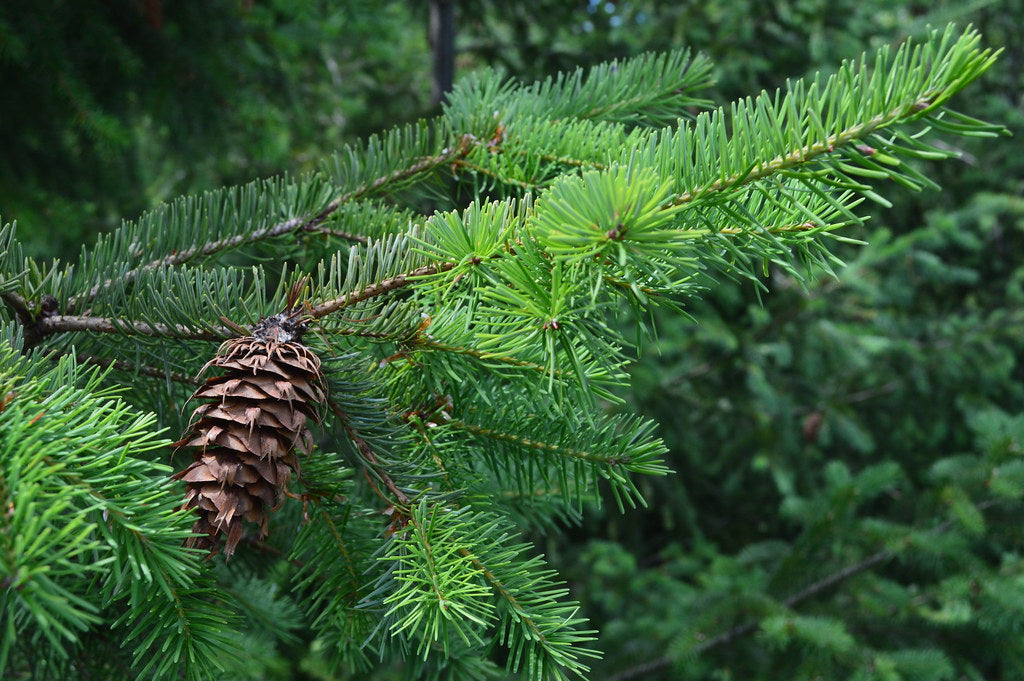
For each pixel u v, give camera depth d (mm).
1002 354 1876
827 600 1331
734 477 1856
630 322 1498
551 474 550
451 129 543
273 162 1469
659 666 1371
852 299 1794
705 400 1650
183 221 507
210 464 393
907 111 356
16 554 330
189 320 433
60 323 456
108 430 373
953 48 349
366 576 438
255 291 433
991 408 1888
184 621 373
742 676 1262
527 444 462
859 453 2092
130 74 1039
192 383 466
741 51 1501
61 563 335
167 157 1563
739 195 387
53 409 370
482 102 539
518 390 449
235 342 417
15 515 334
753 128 381
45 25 952
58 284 464
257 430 399
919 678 1117
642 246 367
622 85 561
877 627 1288
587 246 370
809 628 1124
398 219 525
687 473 1869
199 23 1109
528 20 1480
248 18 1166
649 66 560
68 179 1188
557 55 1438
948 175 2135
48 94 1028
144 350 455
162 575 365
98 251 477
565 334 394
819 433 1803
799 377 1875
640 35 1585
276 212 525
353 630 435
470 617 378
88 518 363
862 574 1268
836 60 1560
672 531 2010
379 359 478
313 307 430
